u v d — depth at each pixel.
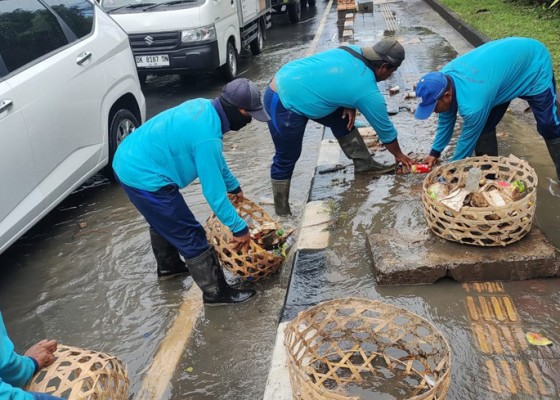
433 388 2.05
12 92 3.87
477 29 8.91
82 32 4.92
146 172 3.07
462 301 3.06
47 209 4.17
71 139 4.47
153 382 2.90
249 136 6.44
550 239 3.49
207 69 8.02
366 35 10.52
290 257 3.83
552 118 3.85
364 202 4.24
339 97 3.80
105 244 4.36
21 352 3.27
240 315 3.34
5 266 4.20
